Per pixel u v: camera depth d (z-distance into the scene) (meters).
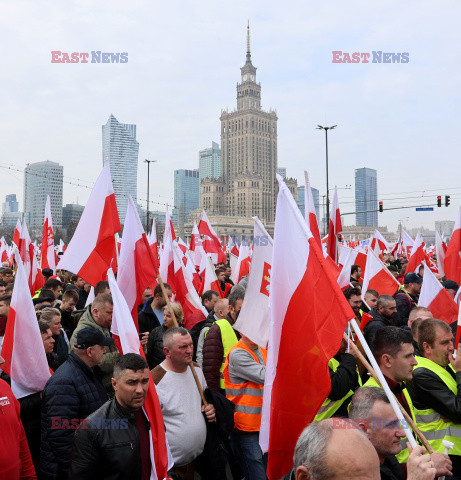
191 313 8.80
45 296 7.58
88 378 4.20
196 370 4.72
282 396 3.40
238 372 4.88
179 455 4.35
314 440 1.92
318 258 3.40
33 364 4.61
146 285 5.86
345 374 3.88
